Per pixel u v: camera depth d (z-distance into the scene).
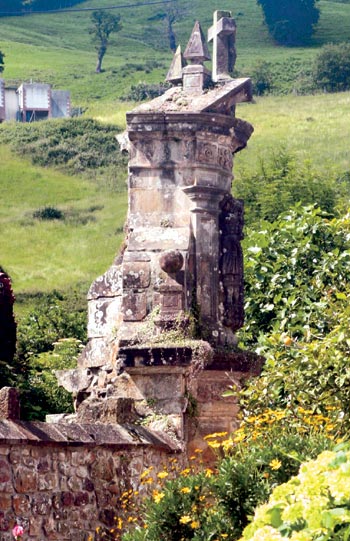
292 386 22.77
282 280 33.25
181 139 22.86
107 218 92.00
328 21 198.00
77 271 80.25
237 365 22.52
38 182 100.94
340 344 22.88
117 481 18.91
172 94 23.38
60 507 17.62
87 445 18.20
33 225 90.25
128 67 167.88
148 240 22.66
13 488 16.89
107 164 105.50
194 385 22.14
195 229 22.69
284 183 56.12
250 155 97.25
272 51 181.50
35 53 185.62
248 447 18.73
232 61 24.20
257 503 16.84
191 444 21.91
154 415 21.77
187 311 22.38
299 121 113.12
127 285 22.38
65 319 42.53
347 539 12.80
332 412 21.95
